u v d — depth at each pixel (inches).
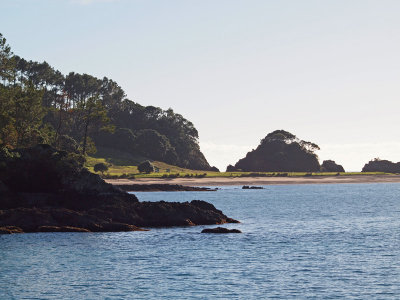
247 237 2532.0
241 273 1702.8
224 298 1406.3
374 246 2266.2
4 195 2819.9
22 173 2974.9
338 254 2058.3
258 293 1454.2
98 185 3019.2
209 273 1702.8
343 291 1472.7
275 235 2628.0
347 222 3366.1
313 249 2178.9
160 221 2866.6
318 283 1566.2
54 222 2588.6
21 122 4180.6
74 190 2987.2
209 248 2186.3
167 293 1454.2
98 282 1578.5
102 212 2751.0
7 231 2444.6
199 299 1396.4
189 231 2696.9
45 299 1396.4
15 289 1493.6
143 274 1685.5
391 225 3179.1
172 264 1846.7
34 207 2701.8
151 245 2244.1
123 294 1446.9
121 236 2477.9
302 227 3038.9
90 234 2509.8
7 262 1854.1
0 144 3799.2
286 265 1833.2
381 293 1449.3
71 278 1627.7
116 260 1913.1
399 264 1845.5
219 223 3068.4
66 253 2033.7
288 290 1486.2
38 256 1964.8
